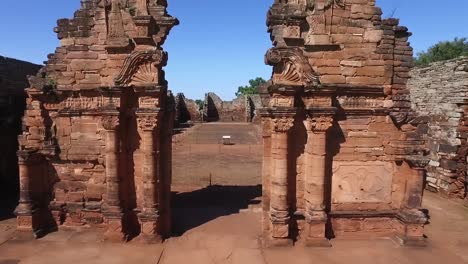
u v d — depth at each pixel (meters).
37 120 14.34
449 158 21.12
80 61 14.03
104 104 13.65
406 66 13.95
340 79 13.79
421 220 13.73
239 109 73.06
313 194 13.63
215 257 12.77
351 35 13.67
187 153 35.50
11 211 17.67
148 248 13.45
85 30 13.92
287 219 13.52
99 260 12.44
